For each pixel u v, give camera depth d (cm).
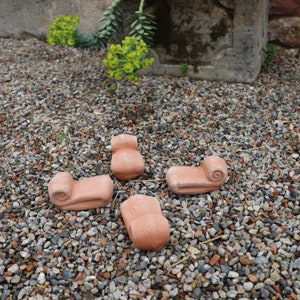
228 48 303
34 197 217
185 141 253
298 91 305
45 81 325
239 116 275
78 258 184
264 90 304
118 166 219
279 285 169
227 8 291
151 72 327
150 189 218
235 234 191
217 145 249
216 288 169
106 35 306
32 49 389
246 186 217
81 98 301
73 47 388
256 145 248
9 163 242
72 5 391
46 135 263
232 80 314
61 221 203
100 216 204
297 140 251
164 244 184
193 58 314
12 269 181
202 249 185
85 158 243
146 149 248
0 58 371
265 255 180
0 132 270
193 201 209
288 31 355
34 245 191
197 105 287
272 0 345
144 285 172
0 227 201
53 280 176
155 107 287
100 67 345
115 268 180
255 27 291
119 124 271
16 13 409
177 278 174
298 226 193
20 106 295
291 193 212
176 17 303
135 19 308
